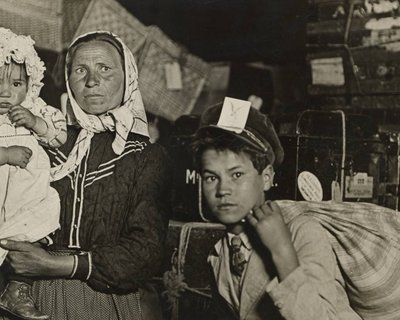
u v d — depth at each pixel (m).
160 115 3.53
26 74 2.20
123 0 3.46
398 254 1.91
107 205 2.10
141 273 2.08
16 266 2.03
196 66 3.63
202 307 2.65
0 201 2.12
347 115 2.73
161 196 2.15
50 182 2.16
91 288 2.09
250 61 3.72
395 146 2.85
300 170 2.63
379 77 3.06
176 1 3.55
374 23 3.06
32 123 2.14
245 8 3.60
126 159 2.13
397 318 1.94
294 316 1.72
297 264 1.78
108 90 2.18
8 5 3.08
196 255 2.75
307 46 3.29
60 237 2.12
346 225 1.91
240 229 1.94
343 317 1.87
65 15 3.25
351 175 2.74
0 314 2.15
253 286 1.88
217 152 1.90
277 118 2.74
